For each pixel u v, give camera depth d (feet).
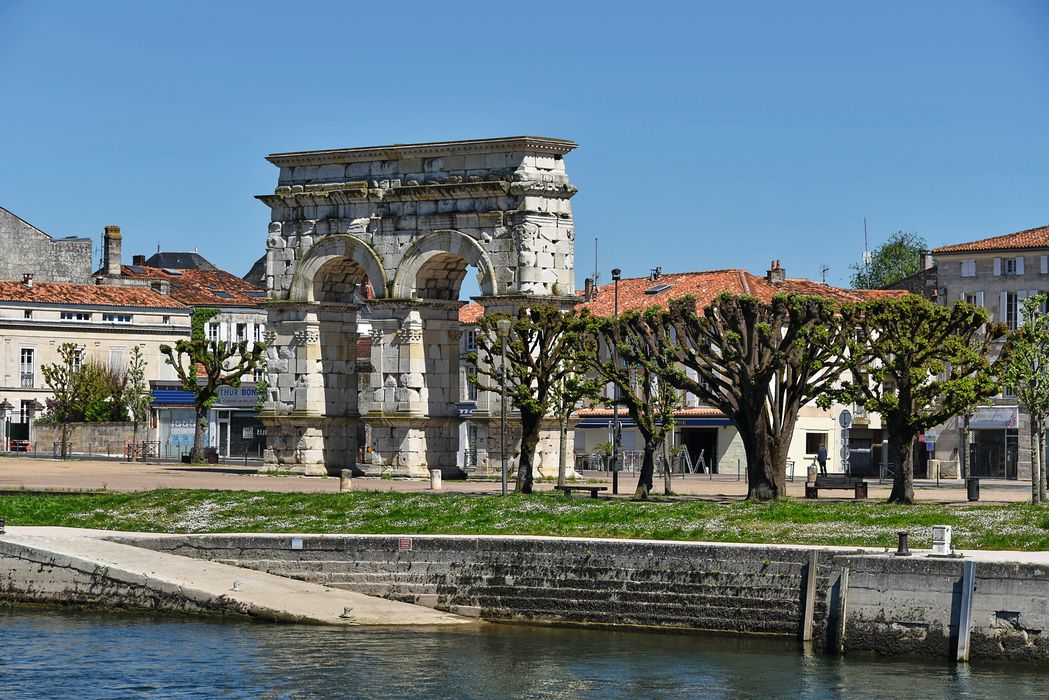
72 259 499.51
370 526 209.36
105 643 176.55
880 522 195.11
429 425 284.20
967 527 189.98
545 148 273.13
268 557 200.03
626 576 184.96
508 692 158.81
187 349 351.25
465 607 191.21
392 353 282.97
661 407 251.60
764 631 178.40
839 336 230.07
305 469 289.33
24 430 446.60
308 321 289.94
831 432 362.74
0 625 185.37
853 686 158.71
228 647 175.22
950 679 160.04
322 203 289.33
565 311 269.23
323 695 157.79
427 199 279.49
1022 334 240.53
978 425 346.95
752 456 230.68
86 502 229.66
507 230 272.31
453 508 216.54
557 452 277.03
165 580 191.72
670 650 174.19
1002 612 165.27
